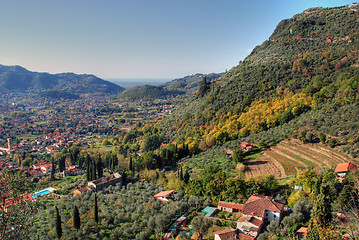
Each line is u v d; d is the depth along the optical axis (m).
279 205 56.94
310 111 107.31
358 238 27.03
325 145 83.06
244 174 81.75
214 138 124.81
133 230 59.81
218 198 71.12
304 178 62.47
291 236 46.28
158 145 166.12
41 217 67.12
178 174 88.50
